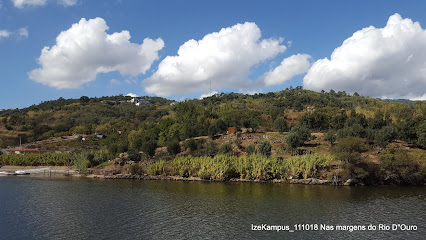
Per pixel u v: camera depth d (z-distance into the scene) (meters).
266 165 83.19
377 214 50.28
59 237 39.59
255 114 147.62
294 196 63.53
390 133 98.94
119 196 64.56
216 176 85.12
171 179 89.50
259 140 112.56
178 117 157.25
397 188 72.88
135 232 41.50
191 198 62.16
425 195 64.94
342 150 78.56
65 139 176.25
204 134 127.69
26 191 71.06
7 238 39.28
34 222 46.06
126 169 99.00
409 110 146.62
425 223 45.62
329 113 139.75
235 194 65.81
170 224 44.91
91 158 111.69
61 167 115.31
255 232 41.47
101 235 40.28
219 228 43.12
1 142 163.62
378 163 81.12
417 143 98.62
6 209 53.81
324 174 80.50
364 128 108.69
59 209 53.69
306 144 106.06
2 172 105.12
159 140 123.94
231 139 115.19
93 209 53.56
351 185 76.31
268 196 63.69
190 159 91.19
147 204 57.12
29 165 120.12
